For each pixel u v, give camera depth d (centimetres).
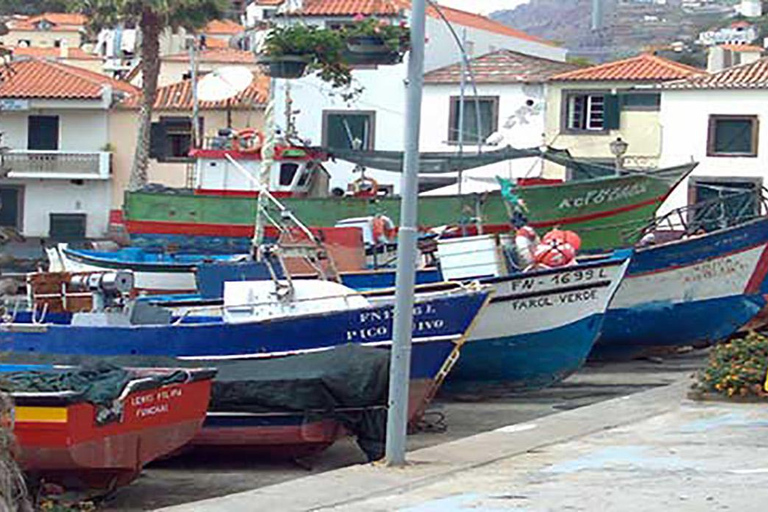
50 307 2858
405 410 1911
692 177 6072
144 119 6781
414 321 2302
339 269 3312
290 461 2247
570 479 1753
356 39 2059
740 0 12875
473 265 2923
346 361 2188
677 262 3250
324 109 6475
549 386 2839
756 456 1888
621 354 3375
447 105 6506
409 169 1862
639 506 1567
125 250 4300
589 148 6338
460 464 1902
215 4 6738
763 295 3409
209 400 2098
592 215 4144
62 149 7375
